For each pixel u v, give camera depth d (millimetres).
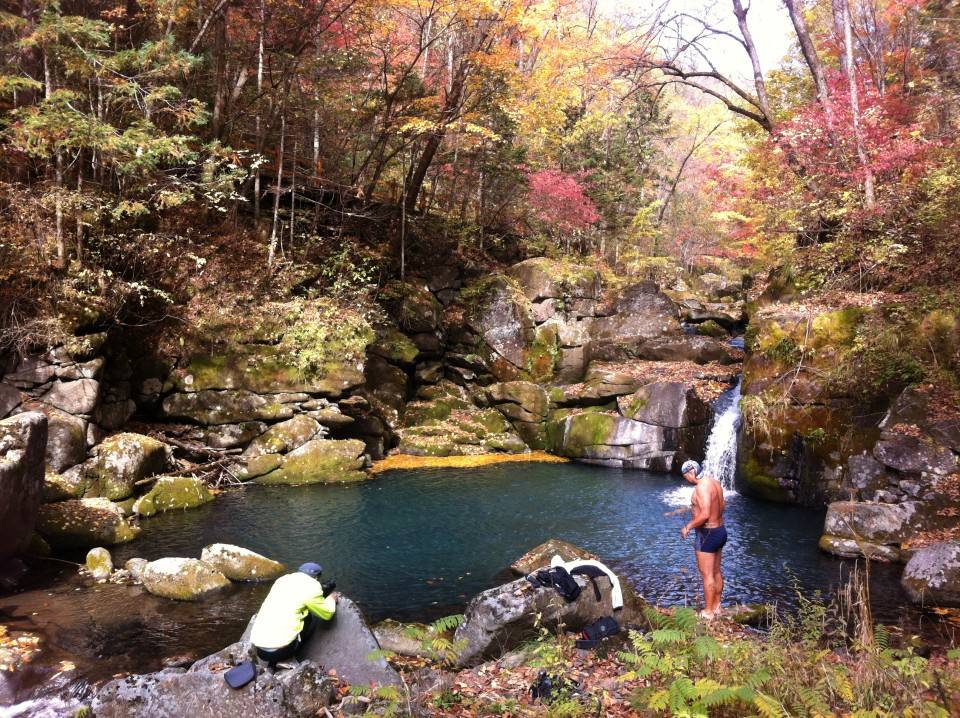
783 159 17828
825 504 12375
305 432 14375
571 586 6008
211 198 14320
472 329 20531
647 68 20344
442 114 20359
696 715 3607
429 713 4547
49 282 11961
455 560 9406
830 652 5145
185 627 6914
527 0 18656
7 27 11781
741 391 14781
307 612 5207
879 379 12156
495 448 18016
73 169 13961
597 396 18078
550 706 4602
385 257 20625
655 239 30094
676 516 11914
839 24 19562
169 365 14258
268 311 15617
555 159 27562
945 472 10250
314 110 19719
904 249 13289
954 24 18516
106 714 4461
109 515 9914
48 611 7180
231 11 17422
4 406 10906
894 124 15336
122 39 16234
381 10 19922
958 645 6535
